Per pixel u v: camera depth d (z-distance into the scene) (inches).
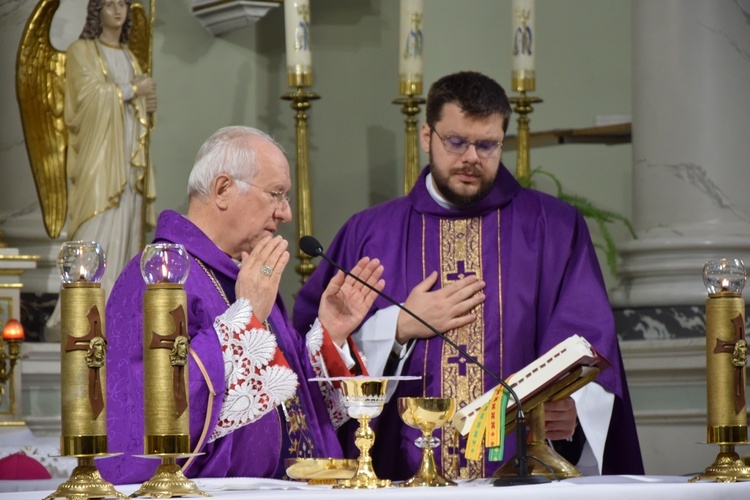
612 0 419.5
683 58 324.5
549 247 222.8
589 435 200.7
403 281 225.8
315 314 226.5
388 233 229.8
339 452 199.6
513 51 330.0
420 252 227.9
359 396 163.2
